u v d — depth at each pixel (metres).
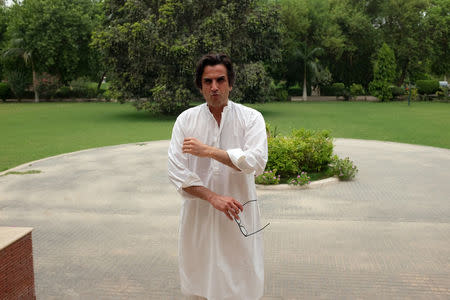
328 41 35.91
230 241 2.19
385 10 38.56
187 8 21.67
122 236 4.81
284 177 7.84
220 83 2.06
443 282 3.53
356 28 38.06
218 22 20.52
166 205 6.18
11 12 36.88
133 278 3.65
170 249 4.38
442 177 7.85
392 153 10.62
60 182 7.73
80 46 36.94
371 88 36.72
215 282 2.19
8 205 6.21
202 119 2.20
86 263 4.01
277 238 4.68
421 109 27.19
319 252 4.25
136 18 21.31
